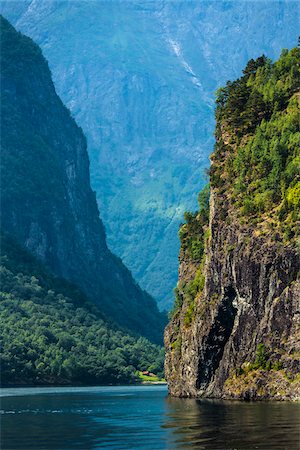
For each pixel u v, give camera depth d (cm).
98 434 11219
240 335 16875
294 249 15762
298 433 10044
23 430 11975
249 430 10512
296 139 17900
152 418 13412
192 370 19250
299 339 15462
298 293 15550
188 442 9812
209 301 18388
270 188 17538
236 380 16662
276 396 15462
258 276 16412
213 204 18788
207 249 19212
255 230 16825
